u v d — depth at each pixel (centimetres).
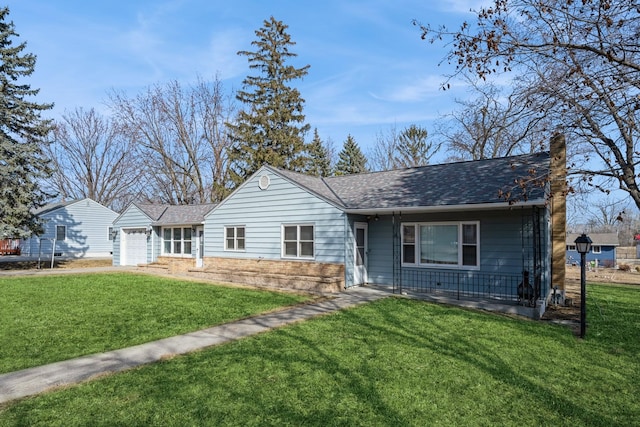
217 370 556
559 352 664
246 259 1683
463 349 664
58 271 2094
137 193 4288
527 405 461
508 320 901
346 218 1373
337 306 1050
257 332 775
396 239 1413
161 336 748
